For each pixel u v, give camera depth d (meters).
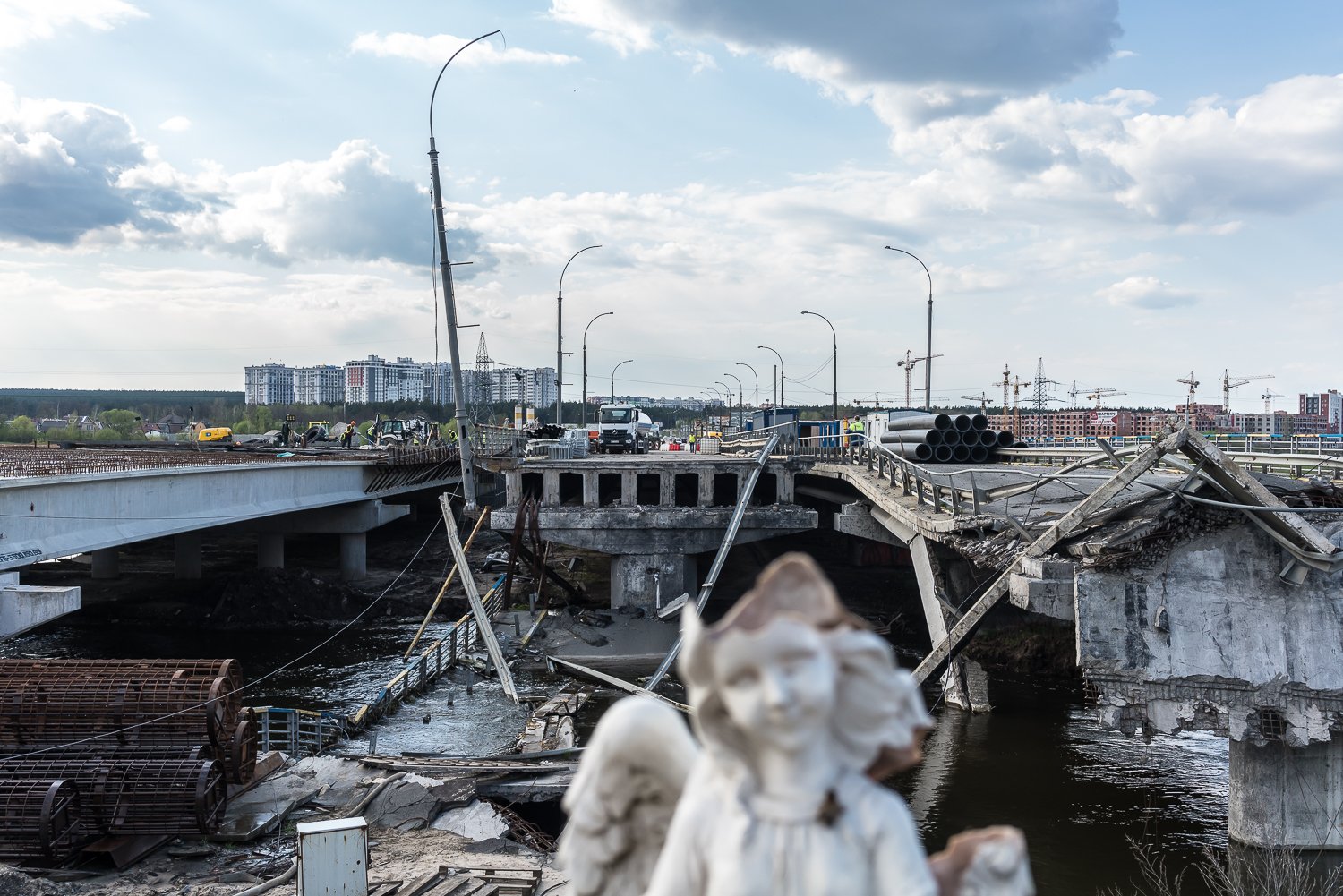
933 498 29.92
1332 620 19.12
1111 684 19.56
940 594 31.92
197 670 20.25
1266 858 19.14
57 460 37.94
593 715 32.78
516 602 52.97
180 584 58.41
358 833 15.38
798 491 64.06
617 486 73.56
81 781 17.83
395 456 66.31
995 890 3.28
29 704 18.84
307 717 30.77
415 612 53.22
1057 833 22.06
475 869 16.97
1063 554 21.17
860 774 3.33
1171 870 19.86
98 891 16.27
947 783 25.56
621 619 47.22
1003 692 35.25
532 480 60.78
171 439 145.25
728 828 3.23
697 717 3.29
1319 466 23.92
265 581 51.88
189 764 18.22
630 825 3.82
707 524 49.31
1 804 17.16
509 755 24.12
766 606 3.25
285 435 90.19
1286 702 19.17
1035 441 56.16
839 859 3.12
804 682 3.00
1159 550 19.47
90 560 67.25
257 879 16.89
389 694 32.66
